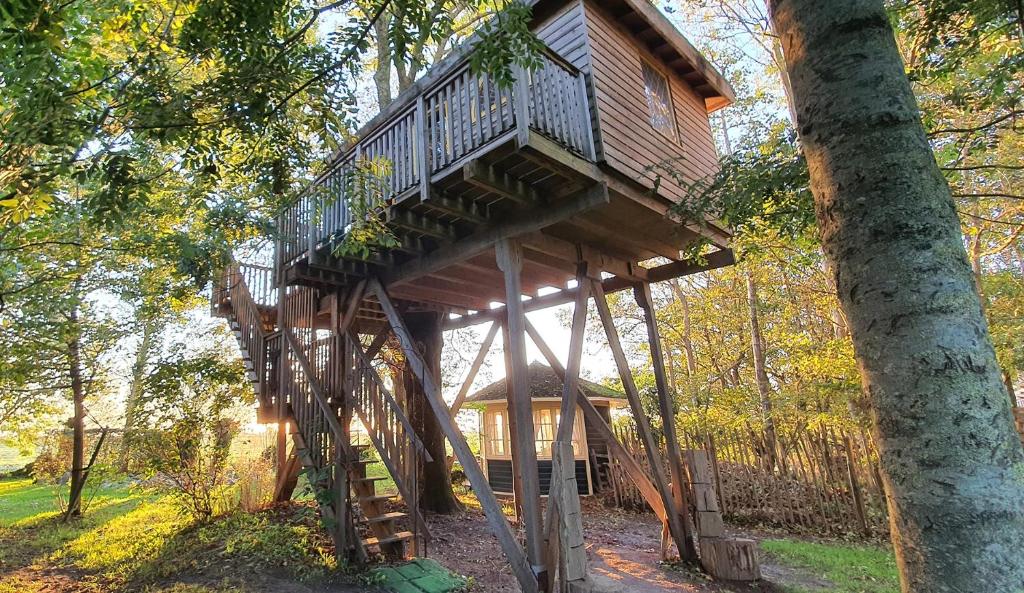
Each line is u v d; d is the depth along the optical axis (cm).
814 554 616
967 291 149
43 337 730
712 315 1609
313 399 636
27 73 299
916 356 144
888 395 148
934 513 136
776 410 1193
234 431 843
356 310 686
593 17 570
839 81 172
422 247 613
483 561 597
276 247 677
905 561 142
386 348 969
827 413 1186
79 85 353
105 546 682
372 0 380
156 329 938
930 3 477
